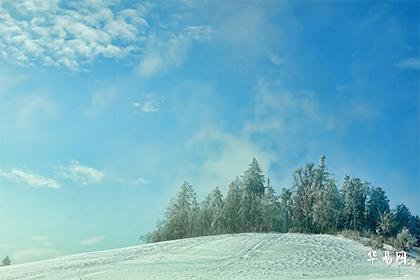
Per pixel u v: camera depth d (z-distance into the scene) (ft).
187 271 79.51
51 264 85.97
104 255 90.48
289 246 92.27
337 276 76.54
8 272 83.10
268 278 75.25
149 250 92.43
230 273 77.92
